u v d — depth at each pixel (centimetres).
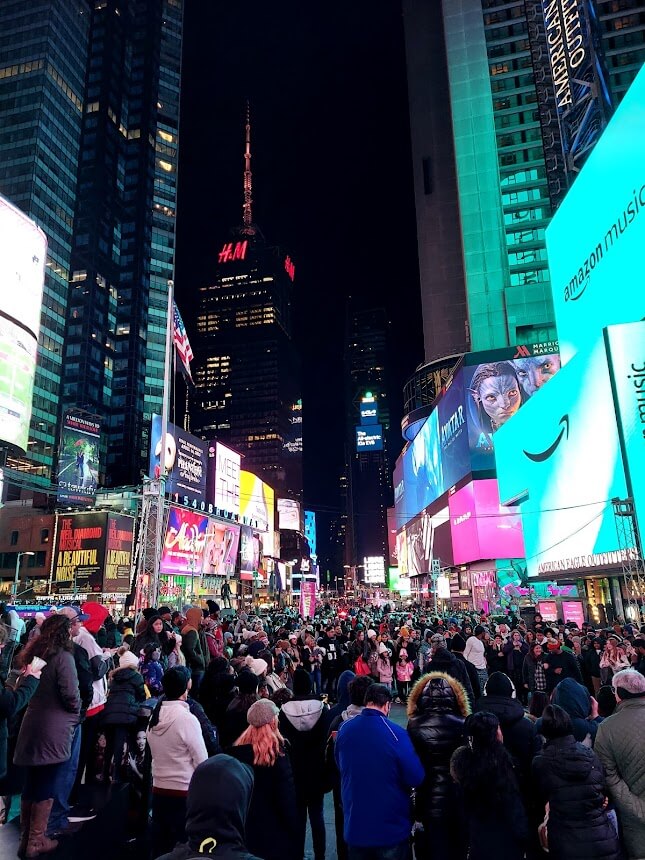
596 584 3947
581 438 3838
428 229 12706
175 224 14775
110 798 834
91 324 12431
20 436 2684
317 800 650
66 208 12644
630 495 3275
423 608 7319
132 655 870
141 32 15312
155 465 5975
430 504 9994
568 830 439
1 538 6444
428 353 12119
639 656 1096
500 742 462
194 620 1146
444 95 13288
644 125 3700
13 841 697
